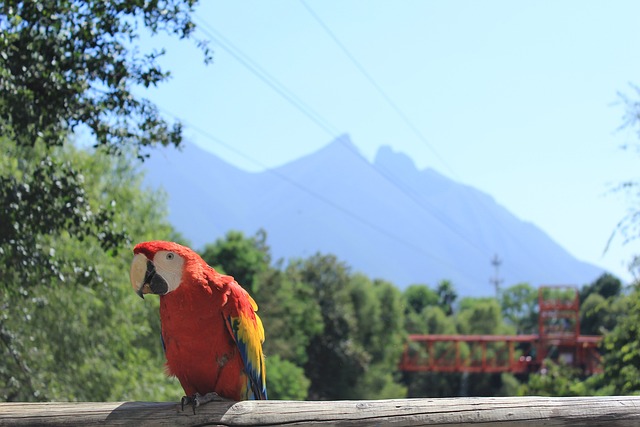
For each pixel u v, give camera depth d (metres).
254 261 38.56
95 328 13.91
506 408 3.40
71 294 12.72
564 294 81.50
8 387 10.49
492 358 55.62
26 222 7.68
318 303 42.22
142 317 16.89
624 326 14.84
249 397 4.46
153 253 4.02
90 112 7.73
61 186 7.82
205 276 4.12
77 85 7.47
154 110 7.94
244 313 4.32
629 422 3.34
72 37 7.38
